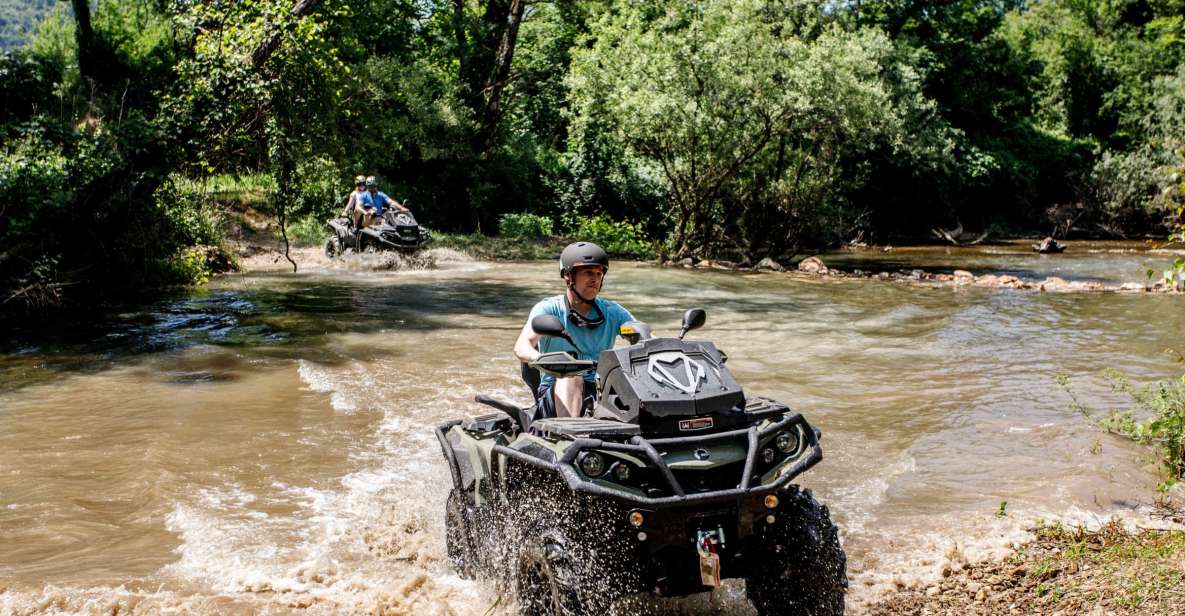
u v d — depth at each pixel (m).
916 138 29.62
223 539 5.29
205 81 15.85
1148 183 40.12
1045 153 45.97
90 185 14.61
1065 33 51.44
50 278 13.83
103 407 8.32
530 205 33.72
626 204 33.41
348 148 19.42
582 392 4.72
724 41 23.64
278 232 24.83
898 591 4.67
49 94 23.58
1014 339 12.19
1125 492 6.12
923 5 43.25
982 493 6.15
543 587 4.02
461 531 4.81
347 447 7.12
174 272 17.36
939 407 8.40
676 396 4.12
